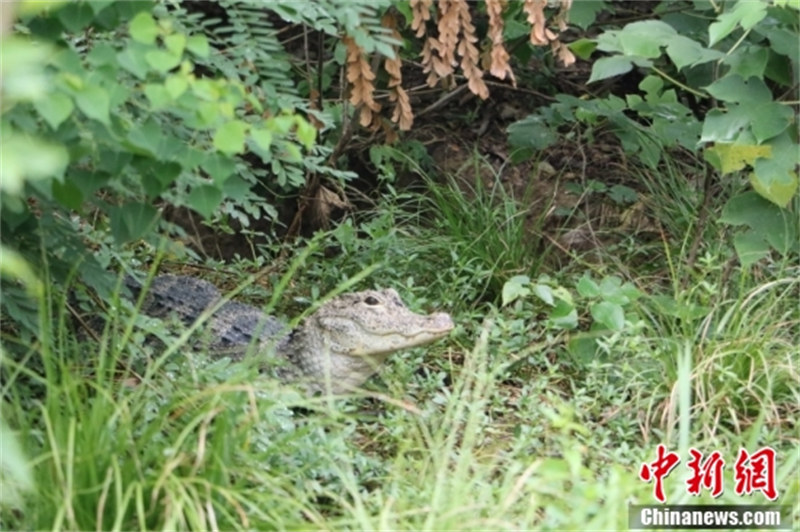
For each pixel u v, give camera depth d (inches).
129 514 223.3
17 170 170.7
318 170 323.9
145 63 208.2
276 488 232.1
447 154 478.6
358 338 317.1
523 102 500.4
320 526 225.1
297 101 283.9
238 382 244.2
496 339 335.6
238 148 206.8
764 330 325.7
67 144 215.8
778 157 321.7
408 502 241.1
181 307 339.0
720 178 413.7
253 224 445.7
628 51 330.6
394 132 396.2
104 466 223.3
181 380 259.8
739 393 296.4
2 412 234.1
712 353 305.4
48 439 223.9
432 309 373.1
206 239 441.1
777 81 337.4
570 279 390.6
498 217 416.8
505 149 482.0
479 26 411.5
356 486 251.4
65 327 266.8
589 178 465.4
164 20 232.7
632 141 419.2
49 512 217.0
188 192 277.7
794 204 344.8
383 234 394.6
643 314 337.4
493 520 221.8
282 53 337.1
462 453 243.1
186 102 208.4
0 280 250.2
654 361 315.6
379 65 390.9
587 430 273.7
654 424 299.9
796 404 299.9
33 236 251.3
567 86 498.9
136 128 217.2
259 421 251.6
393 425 284.4
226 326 333.4
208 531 223.8
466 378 304.3
